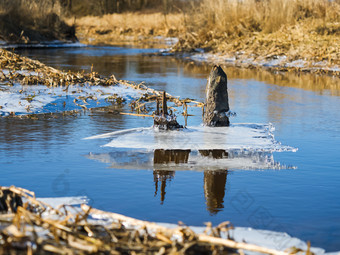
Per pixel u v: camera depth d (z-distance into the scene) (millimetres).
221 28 33031
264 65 25781
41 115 11812
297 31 28156
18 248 3955
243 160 8242
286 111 13008
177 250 4082
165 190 6758
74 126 10688
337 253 4758
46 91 13836
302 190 6824
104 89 15023
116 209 6004
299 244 4965
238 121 11508
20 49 32844
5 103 12398
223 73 10656
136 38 49125
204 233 4500
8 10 36656
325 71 22719
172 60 28109
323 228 5512
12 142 9203
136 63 25719
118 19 57531
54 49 34406
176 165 7926
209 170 7684
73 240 4094
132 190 6719
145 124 10953
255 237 5043
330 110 13203
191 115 12195
